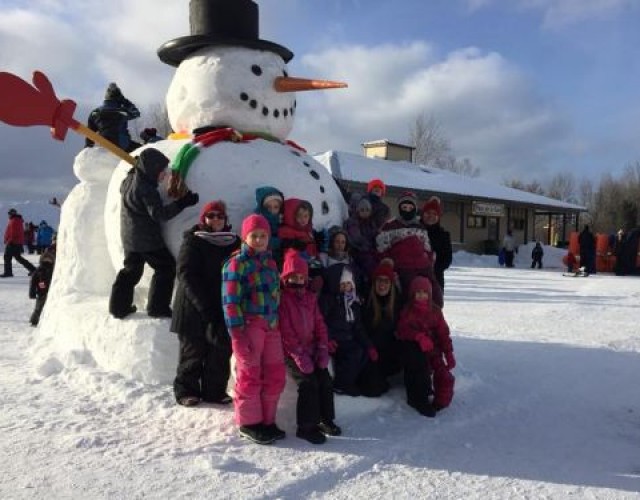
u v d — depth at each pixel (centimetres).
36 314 765
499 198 2948
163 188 466
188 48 527
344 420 415
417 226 502
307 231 443
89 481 306
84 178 635
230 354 417
